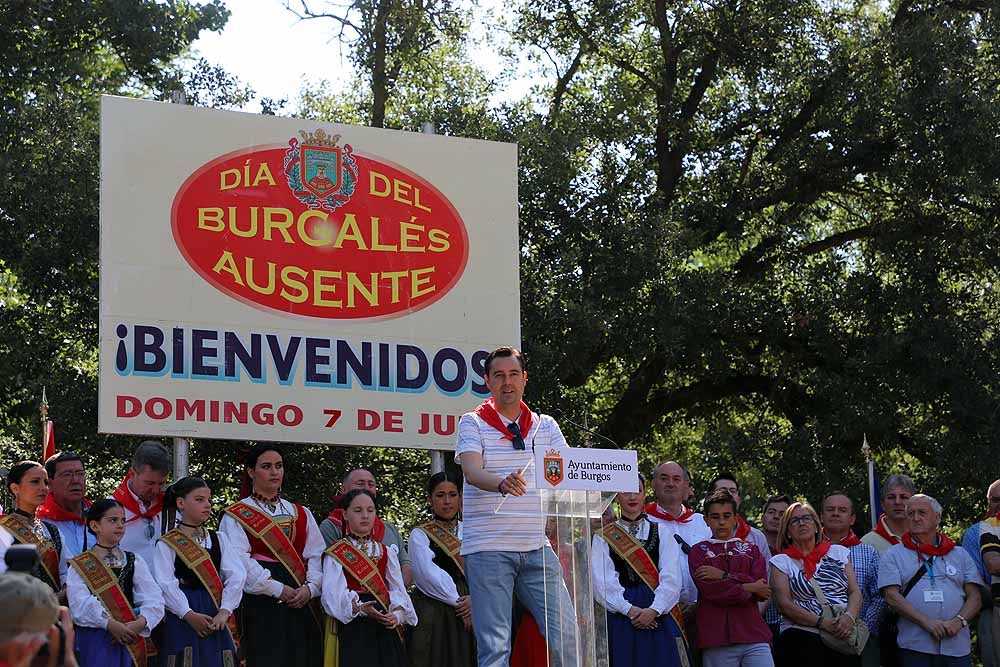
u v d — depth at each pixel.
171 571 8.12
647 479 18.64
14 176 14.58
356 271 10.30
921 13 17.75
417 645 8.83
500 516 6.97
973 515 15.90
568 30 18.66
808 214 18.23
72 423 14.42
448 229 10.65
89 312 14.98
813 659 8.97
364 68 18.16
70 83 17.23
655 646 8.63
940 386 16.20
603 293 15.45
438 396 10.36
